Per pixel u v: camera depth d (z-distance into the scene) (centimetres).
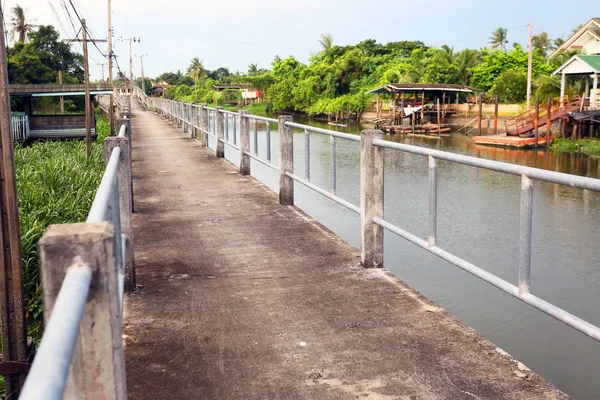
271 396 278
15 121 2039
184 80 13312
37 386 83
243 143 998
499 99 4859
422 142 3709
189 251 530
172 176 1007
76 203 887
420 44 7319
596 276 898
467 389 281
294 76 8175
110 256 143
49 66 5275
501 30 7500
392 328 354
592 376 619
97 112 4409
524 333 718
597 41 4209
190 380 294
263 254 516
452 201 1490
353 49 7525
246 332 351
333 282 439
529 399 271
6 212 417
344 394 279
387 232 1184
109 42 4341
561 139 3391
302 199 1486
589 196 1552
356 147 2738
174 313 382
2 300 423
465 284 877
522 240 292
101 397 149
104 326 145
